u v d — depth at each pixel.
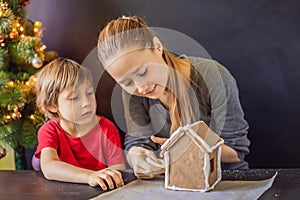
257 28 2.16
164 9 2.20
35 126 1.96
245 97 2.20
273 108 2.19
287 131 2.20
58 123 1.49
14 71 1.99
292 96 2.18
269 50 2.16
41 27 2.26
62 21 2.25
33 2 2.27
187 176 1.07
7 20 1.83
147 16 2.21
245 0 2.15
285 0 2.13
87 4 2.23
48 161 1.29
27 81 1.92
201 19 2.18
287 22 2.14
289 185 1.10
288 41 2.15
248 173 1.21
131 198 1.04
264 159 2.22
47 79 1.47
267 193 1.05
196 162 1.06
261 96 2.19
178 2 2.18
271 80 2.18
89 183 1.16
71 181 1.19
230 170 1.24
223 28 2.17
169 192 1.07
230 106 1.41
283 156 2.21
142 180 1.17
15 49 1.89
